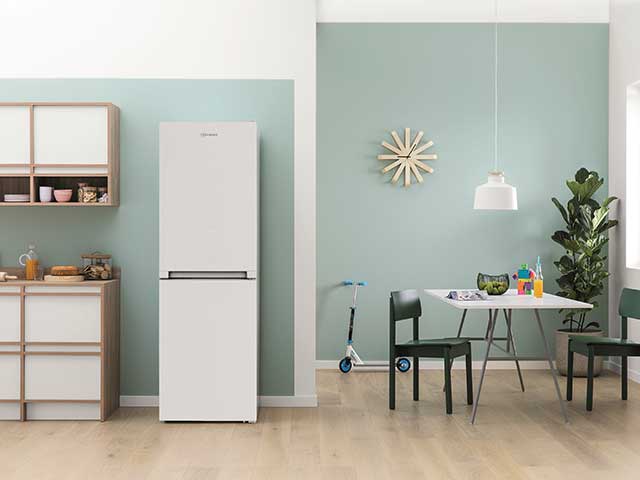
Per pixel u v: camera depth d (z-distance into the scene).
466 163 6.84
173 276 4.84
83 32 5.29
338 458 4.07
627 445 4.32
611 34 6.80
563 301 4.99
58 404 4.93
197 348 4.81
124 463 3.99
